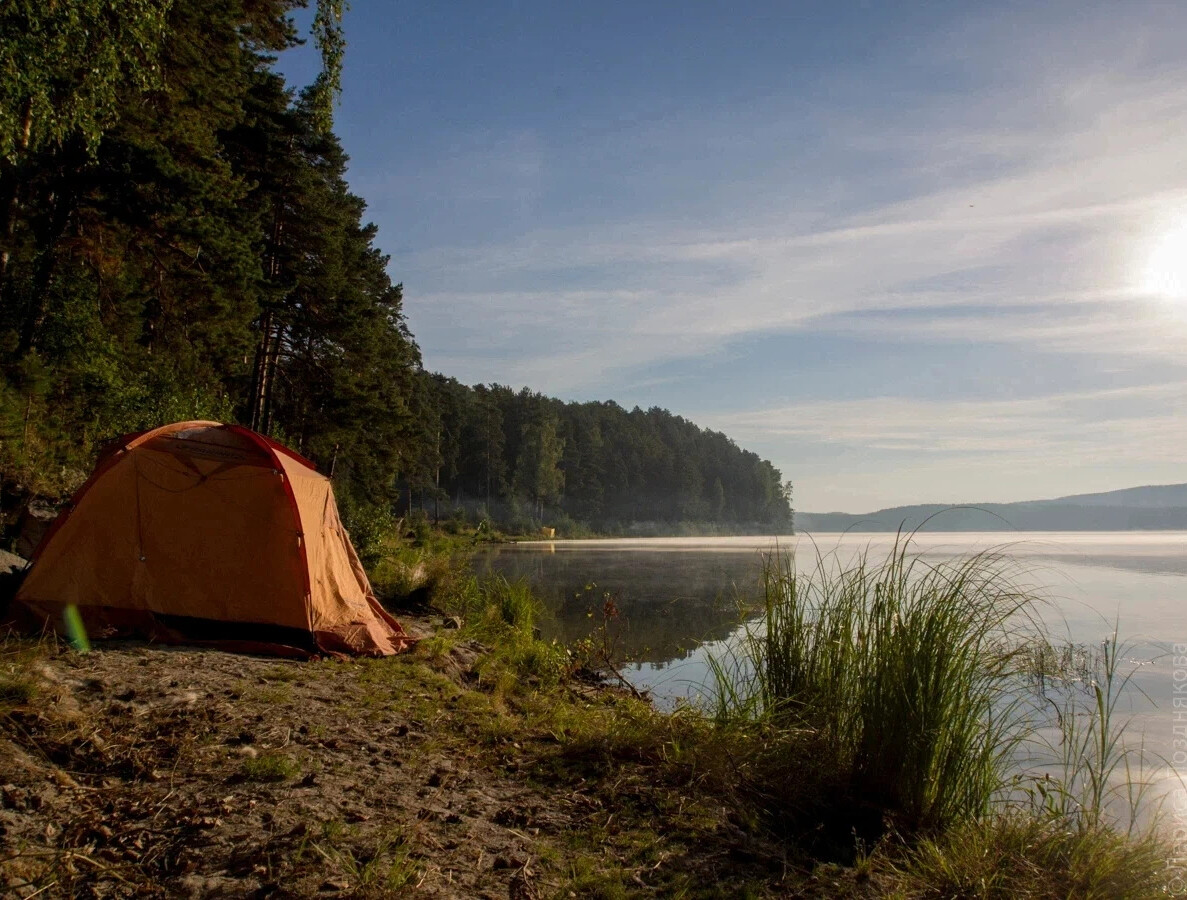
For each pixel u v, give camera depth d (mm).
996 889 3090
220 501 6457
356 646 6703
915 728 3920
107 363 13680
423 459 67938
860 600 4695
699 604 15984
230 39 16656
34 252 13594
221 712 4434
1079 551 39406
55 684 4441
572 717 5590
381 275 34875
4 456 9906
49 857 2779
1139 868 3141
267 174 22984
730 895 3043
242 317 18109
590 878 3051
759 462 132625
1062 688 6957
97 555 6098
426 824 3387
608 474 108500
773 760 4289
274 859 2908
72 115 7918
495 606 11695
